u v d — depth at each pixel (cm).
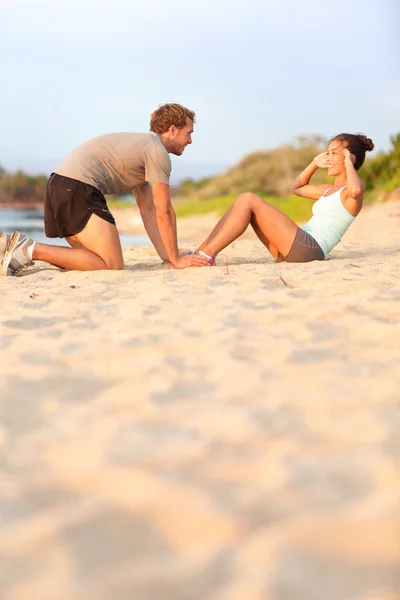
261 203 449
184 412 170
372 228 1019
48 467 141
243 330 253
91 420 167
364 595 97
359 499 123
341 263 450
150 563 106
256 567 104
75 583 101
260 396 181
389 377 194
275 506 122
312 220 482
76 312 298
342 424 160
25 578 104
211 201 2417
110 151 429
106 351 228
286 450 146
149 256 609
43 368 208
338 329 250
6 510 124
